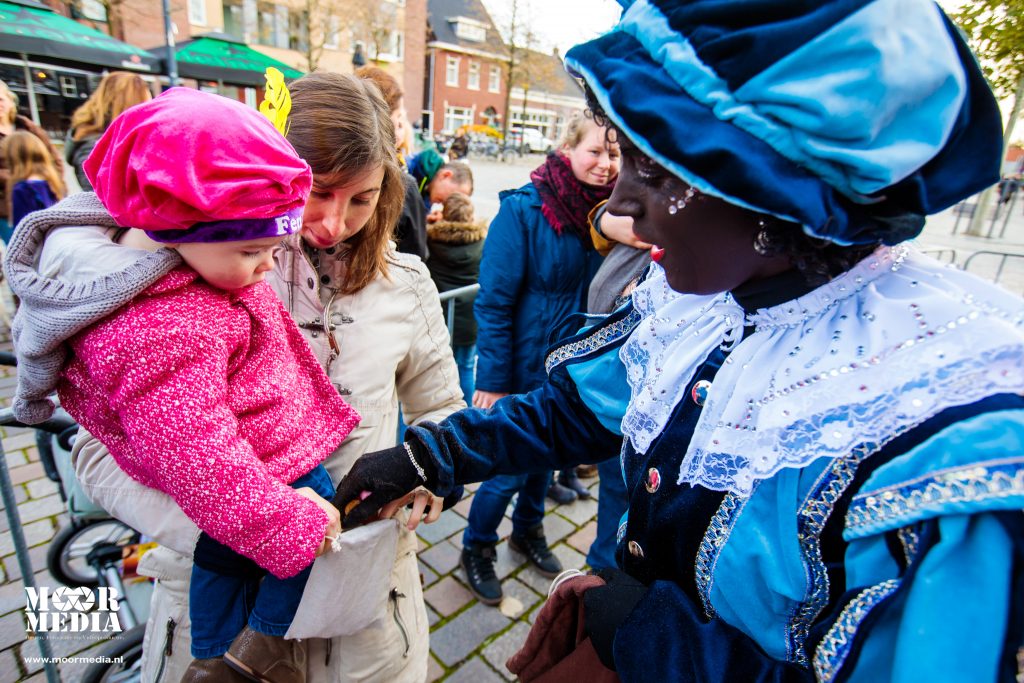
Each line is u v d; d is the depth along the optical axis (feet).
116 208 2.61
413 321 4.33
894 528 1.93
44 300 2.63
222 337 2.93
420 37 96.48
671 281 2.47
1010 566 1.73
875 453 2.05
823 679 2.06
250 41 74.69
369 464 3.34
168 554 3.88
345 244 3.94
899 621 1.90
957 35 1.99
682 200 2.19
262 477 2.90
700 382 2.70
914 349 2.06
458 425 3.48
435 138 95.35
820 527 2.15
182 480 2.74
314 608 3.32
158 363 2.69
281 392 3.28
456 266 10.85
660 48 2.02
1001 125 2.01
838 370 2.18
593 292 6.37
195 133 2.49
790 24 1.81
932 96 1.85
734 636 2.42
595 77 2.18
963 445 1.83
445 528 9.11
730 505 2.41
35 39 27.81
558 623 3.40
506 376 7.63
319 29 75.51
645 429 2.85
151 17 59.16
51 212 2.91
